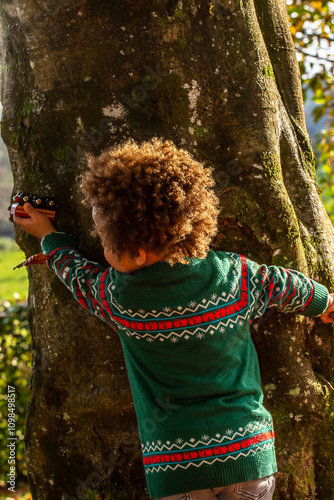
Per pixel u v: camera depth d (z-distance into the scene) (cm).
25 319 494
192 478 147
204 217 153
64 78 183
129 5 178
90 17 179
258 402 160
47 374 198
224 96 186
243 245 188
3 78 197
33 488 206
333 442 195
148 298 152
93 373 192
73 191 187
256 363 168
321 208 207
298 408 188
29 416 203
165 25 180
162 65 181
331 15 463
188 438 149
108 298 157
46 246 182
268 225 187
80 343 192
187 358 153
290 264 187
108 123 181
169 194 145
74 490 199
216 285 156
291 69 210
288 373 188
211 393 152
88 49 180
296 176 201
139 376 160
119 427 193
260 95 189
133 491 194
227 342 155
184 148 183
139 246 148
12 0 187
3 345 492
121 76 181
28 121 188
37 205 186
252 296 160
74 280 168
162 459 150
